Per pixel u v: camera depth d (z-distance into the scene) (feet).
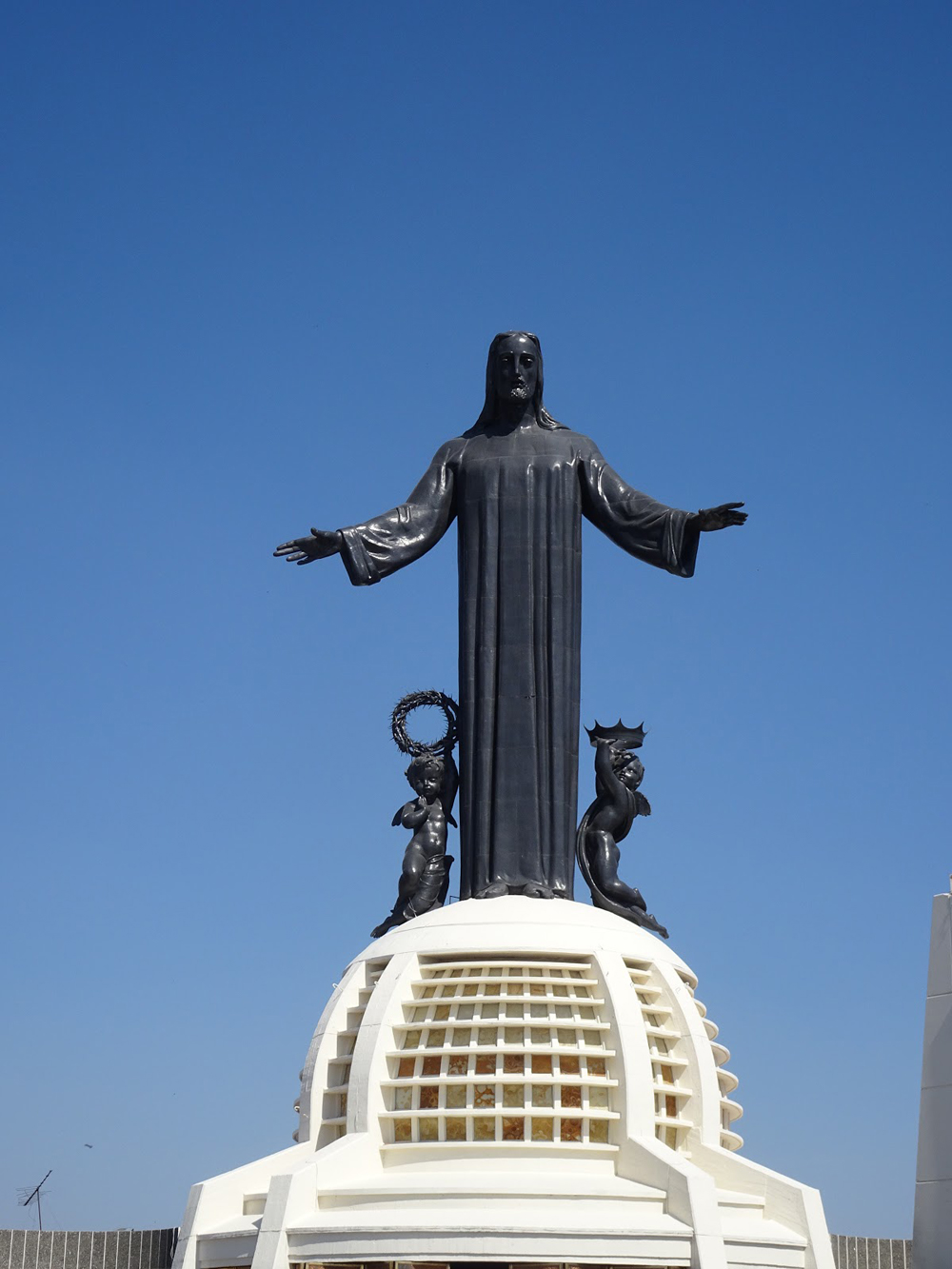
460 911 153.69
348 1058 148.46
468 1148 139.33
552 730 165.27
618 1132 140.36
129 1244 161.17
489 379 172.96
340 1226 131.54
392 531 170.71
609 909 163.22
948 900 167.53
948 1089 164.45
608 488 170.81
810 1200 142.31
